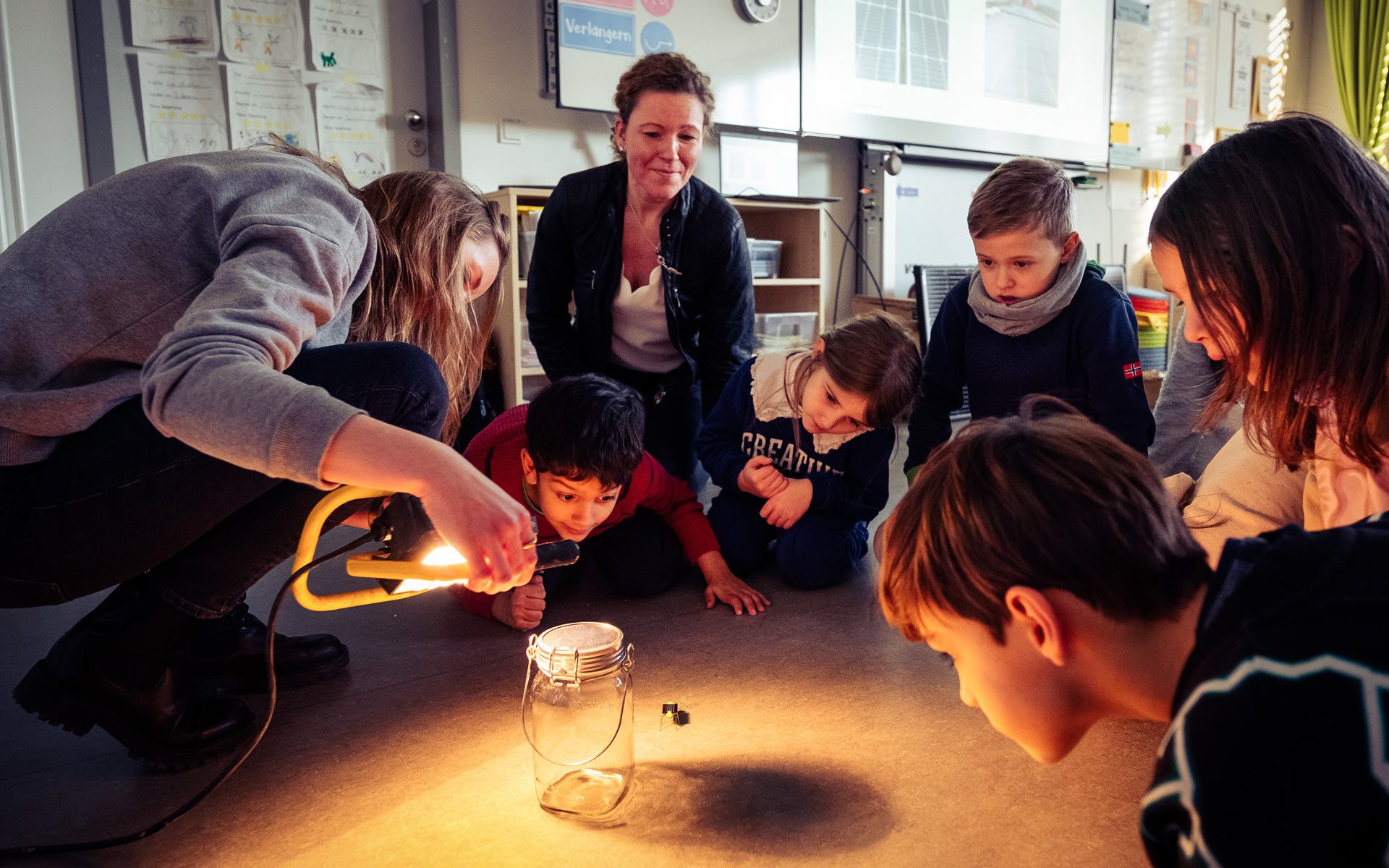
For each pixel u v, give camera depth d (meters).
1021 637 0.53
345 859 0.86
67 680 0.97
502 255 1.26
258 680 1.22
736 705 1.18
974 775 1.00
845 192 3.90
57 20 2.40
